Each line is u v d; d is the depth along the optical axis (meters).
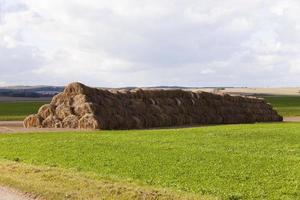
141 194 17.72
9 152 31.73
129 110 60.88
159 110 64.44
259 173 23.59
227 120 74.12
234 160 27.91
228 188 19.94
